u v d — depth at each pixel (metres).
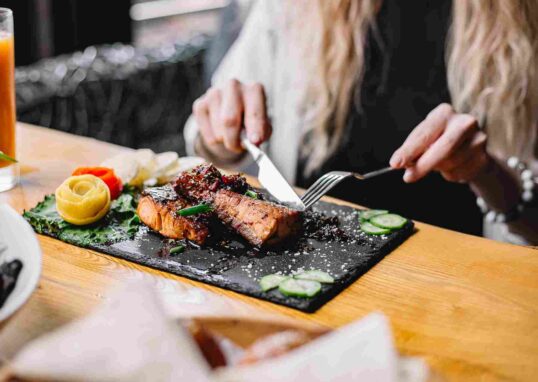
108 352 0.71
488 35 2.17
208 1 4.19
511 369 1.01
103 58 3.17
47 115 2.82
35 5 3.15
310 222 1.45
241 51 2.60
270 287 1.20
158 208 1.38
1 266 1.00
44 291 1.17
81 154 1.88
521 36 2.14
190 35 3.85
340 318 1.15
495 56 2.18
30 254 1.03
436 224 2.37
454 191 2.33
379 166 2.43
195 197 1.43
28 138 1.98
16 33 3.12
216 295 1.19
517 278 1.29
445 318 1.15
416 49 2.33
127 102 3.19
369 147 2.43
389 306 1.18
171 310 1.08
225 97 1.90
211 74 2.99
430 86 2.34
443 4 2.27
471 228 2.35
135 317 0.74
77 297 1.16
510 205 2.04
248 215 1.36
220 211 1.40
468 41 2.21
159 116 3.40
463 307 1.18
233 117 1.85
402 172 2.37
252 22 2.59
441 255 1.38
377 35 2.34
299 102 2.46
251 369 0.71
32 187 1.65
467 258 1.37
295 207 1.48
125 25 3.61
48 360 0.70
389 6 2.31
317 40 2.35
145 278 1.24
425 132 1.74
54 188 1.65
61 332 0.76
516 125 2.21
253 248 1.35
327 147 2.45
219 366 0.82
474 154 1.83
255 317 0.86
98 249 1.34
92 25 3.42
